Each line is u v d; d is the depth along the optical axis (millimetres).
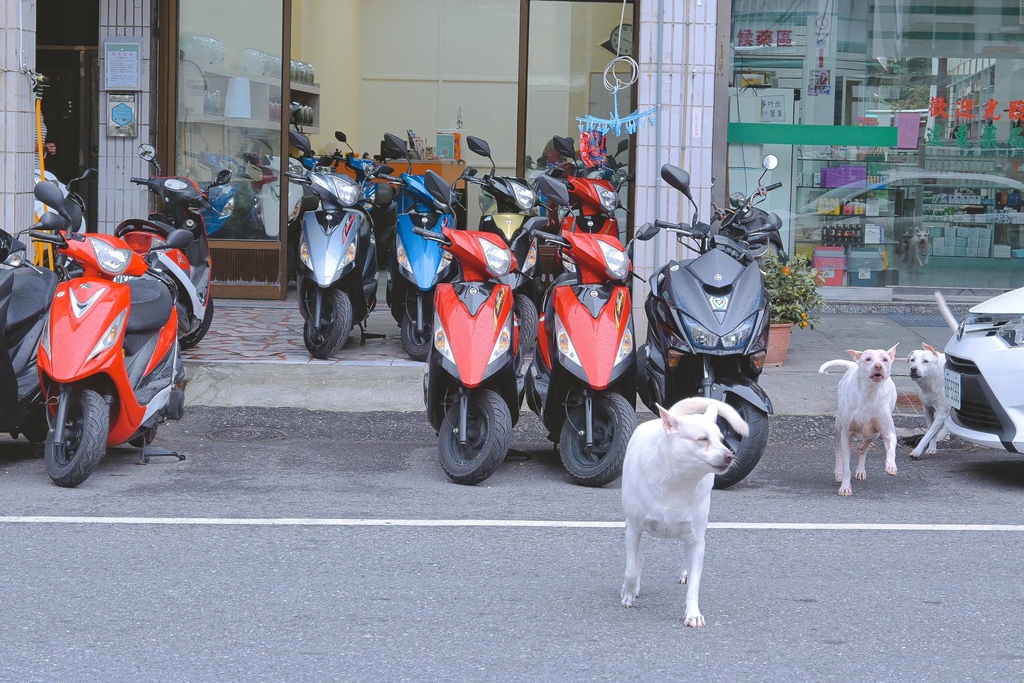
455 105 25078
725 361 9227
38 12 19562
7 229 13180
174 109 17312
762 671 5723
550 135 17938
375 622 6320
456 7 24859
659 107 13633
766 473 9992
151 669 5656
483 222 13852
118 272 9047
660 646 6031
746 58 17344
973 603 6730
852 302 17688
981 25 17562
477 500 8812
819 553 7645
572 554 7551
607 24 17750
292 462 10016
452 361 9109
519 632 6203
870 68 17500
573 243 9266
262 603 6582
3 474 9406
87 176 13031
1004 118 17812
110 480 9266
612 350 9070
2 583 6840
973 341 9820
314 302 13641
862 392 8945
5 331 9570
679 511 6203
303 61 21953
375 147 25203
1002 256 17969
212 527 7996
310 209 14164
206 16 17359
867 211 17688
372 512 8438
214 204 17516
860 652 5984
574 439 9328
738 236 11758
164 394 9750
